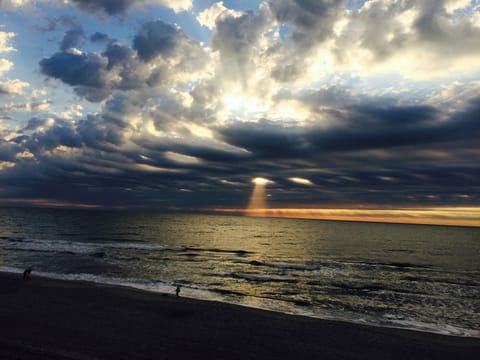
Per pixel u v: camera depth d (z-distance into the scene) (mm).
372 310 20109
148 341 12570
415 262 44406
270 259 43719
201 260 40750
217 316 16469
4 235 65438
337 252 53469
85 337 12641
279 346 12852
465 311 20406
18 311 15875
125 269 31891
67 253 41156
